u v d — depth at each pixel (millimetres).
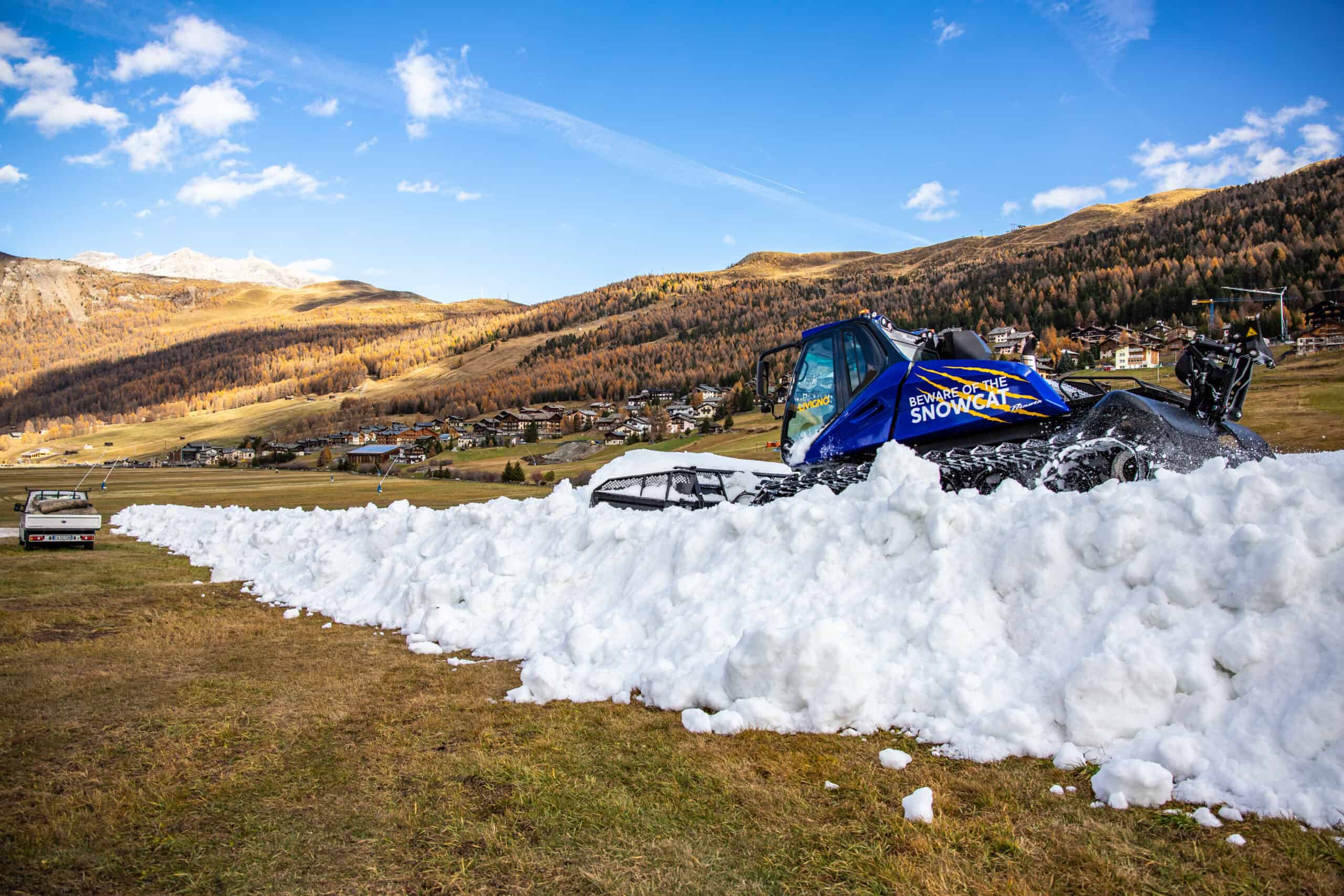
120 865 2723
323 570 8570
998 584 3945
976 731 3330
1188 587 3354
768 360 8719
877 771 3154
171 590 9398
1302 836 2408
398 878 2570
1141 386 6816
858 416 7395
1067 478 5926
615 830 2826
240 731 4074
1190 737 2912
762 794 3037
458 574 6988
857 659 3846
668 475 8125
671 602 5035
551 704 4375
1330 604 3035
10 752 3828
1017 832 2609
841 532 4766
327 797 3232
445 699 4559
